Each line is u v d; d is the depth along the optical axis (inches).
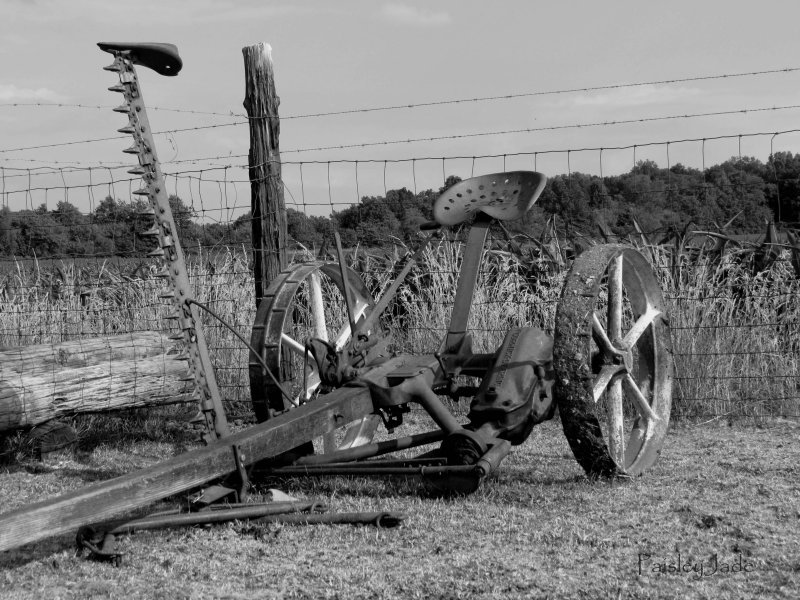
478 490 197.0
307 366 227.0
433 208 217.8
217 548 163.0
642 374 235.3
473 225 219.0
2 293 390.3
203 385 193.0
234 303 327.9
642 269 228.7
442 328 319.3
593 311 191.8
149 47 194.5
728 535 165.9
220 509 179.3
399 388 191.6
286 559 156.6
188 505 183.8
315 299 241.8
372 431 255.1
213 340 321.1
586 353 189.3
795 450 237.6
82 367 257.8
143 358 272.1
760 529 169.0
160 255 194.2
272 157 293.3
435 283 333.1
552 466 223.6
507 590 139.6
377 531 169.2
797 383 292.4
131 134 193.6
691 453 235.9
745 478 207.3
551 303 320.8
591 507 183.8
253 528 173.0
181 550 162.7
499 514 179.8
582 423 191.2
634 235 342.6
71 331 358.0
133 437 278.4
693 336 289.9
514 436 203.3
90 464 248.2
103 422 293.0
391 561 153.8
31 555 164.4
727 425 272.5
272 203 293.3
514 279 341.4
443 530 169.9
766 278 316.2
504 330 317.4
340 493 200.5
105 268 396.2
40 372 250.1
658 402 231.3
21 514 133.5
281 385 202.7
